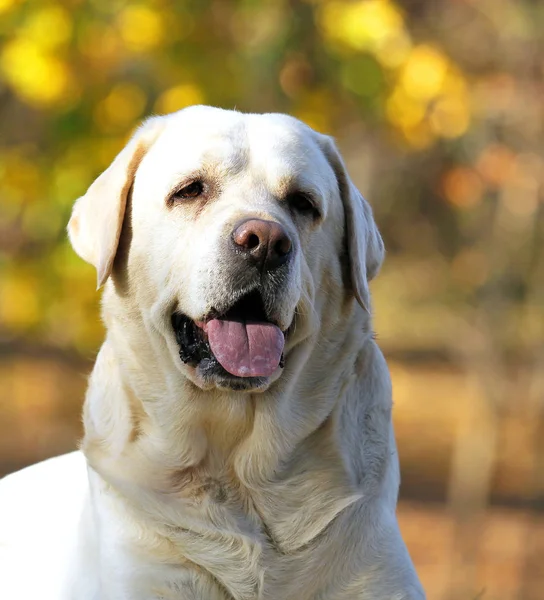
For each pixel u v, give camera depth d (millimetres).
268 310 5891
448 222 32031
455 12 15648
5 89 12977
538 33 15242
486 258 17578
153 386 6219
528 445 18875
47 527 6891
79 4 11297
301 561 6078
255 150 6324
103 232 6391
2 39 11422
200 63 11719
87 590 6262
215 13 11945
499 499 18516
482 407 15602
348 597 6117
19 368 24312
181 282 6066
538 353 18109
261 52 11719
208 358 5969
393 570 6180
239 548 5984
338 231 6617
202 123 6441
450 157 18672
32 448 20375
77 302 12844
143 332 6312
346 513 6133
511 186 15781
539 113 15164
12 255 13031
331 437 6219
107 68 11836
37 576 6676
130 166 6516
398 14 12227
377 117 12602
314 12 11875
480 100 14898
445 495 19594
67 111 11734
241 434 6141
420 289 35688
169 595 5977
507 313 17891
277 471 6113
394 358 34438
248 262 5820
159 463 6176
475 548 15180
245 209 5988
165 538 6012
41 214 12109
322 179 6465
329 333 6359
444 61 12625
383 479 6363
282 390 6066
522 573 14641
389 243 35875
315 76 12203
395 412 27406
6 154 12156
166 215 6270
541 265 17453
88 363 23906
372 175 26859
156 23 11414
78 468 7156
